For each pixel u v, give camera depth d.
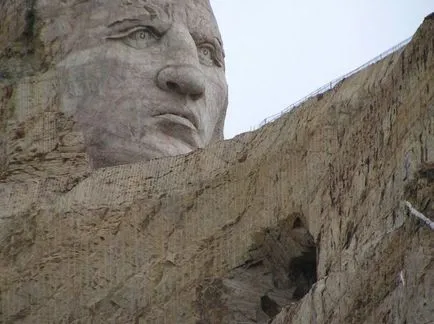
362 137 29.17
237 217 30.59
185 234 30.81
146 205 31.06
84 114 32.53
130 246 31.02
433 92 27.62
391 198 28.02
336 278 28.33
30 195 31.78
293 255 30.20
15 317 31.30
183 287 30.64
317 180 29.78
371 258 27.77
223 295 30.42
